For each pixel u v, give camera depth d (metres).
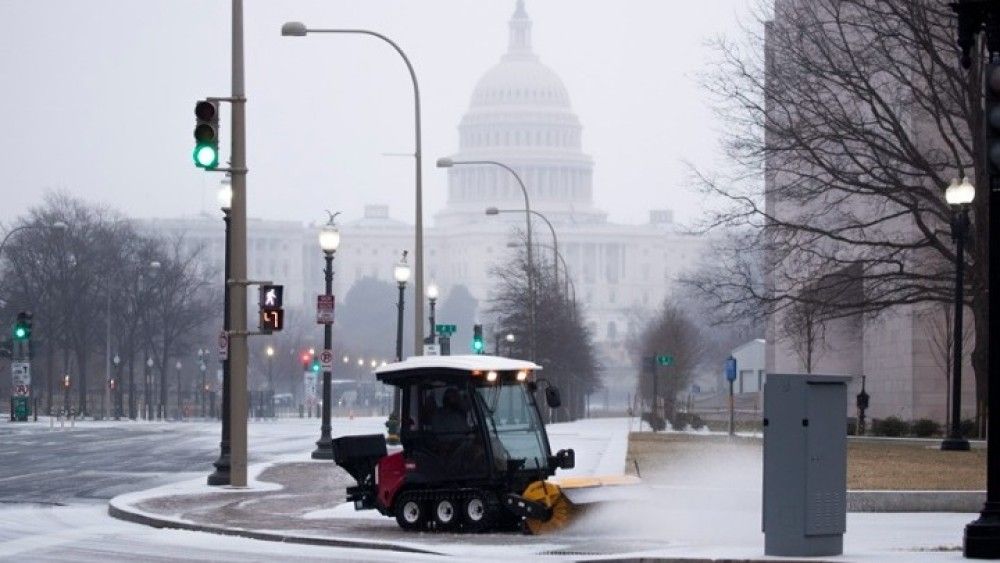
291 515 61.09
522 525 53.25
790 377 43.41
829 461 43.53
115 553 48.22
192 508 64.19
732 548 46.91
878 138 117.00
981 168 108.88
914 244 114.25
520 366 55.19
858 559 42.12
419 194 105.31
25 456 109.88
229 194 81.69
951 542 48.34
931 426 137.62
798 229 123.25
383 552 48.53
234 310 72.62
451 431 54.25
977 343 111.50
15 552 48.47
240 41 71.38
